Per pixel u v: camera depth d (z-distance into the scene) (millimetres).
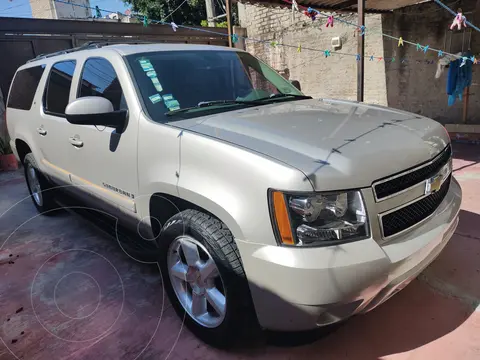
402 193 1973
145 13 18484
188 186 2137
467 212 3910
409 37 7277
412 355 2152
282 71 9945
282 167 1812
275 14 9719
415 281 2832
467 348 2172
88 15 18812
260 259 1828
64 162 3480
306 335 2244
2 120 7594
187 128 2309
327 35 8641
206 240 2082
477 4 6324
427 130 2412
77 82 3260
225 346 2244
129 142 2590
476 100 6793
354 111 2703
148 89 2666
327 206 1781
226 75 3086
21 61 7879
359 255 1765
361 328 2389
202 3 18422
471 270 2914
